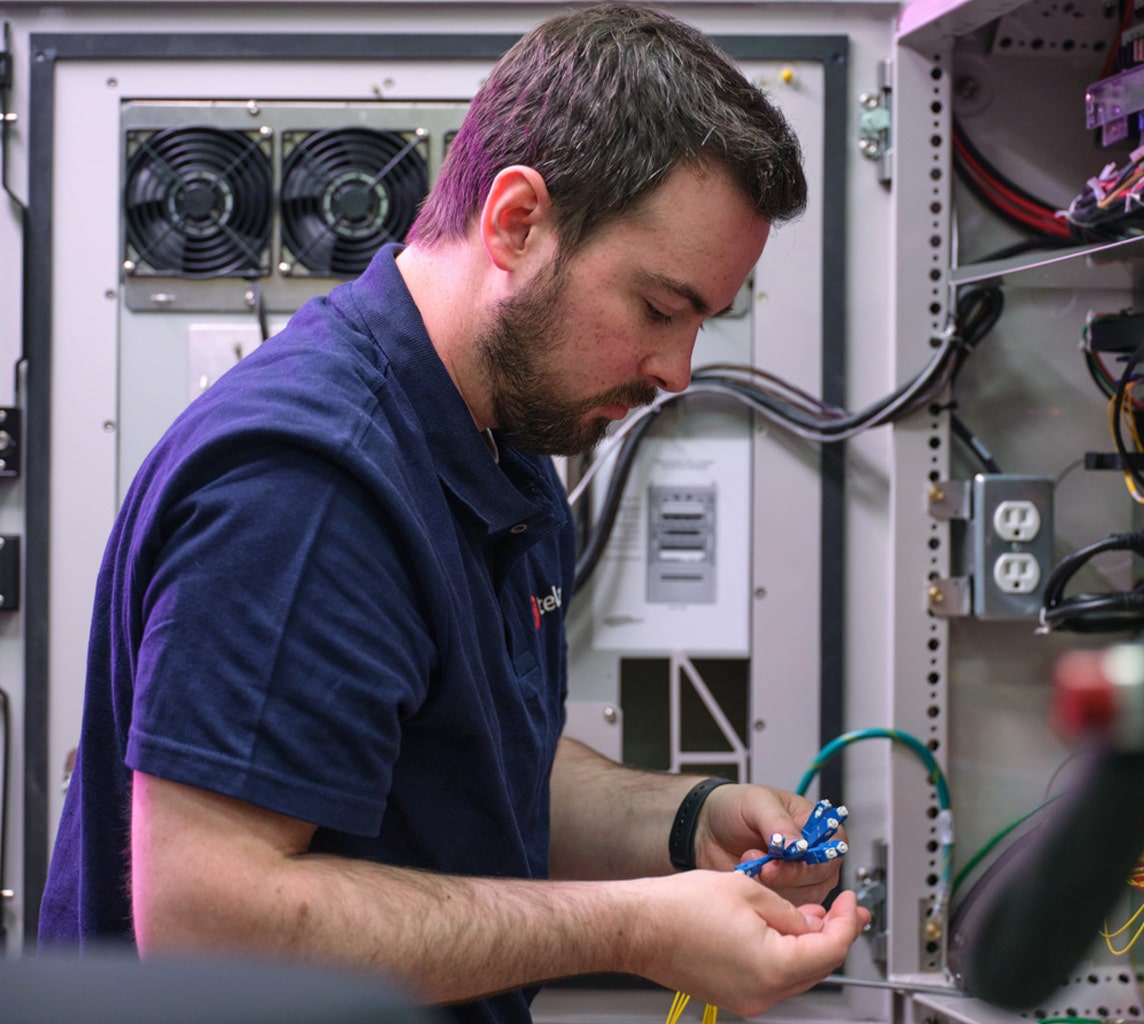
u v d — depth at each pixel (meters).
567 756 1.32
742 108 0.86
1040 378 1.52
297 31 1.52
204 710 0.73
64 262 1.53
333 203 1.53
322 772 0.75
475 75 1.53
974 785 1.51
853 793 1.52
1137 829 0.40
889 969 1.46
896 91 1.47
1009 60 1.51
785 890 1.09
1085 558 1.38
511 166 0.85
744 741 1.55
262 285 1.54
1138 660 0.40
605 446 1.53
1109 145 1.40
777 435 1.55
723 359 1.54
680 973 0.87
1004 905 0.44
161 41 1.51
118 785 0.90
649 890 0.87
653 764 1.55
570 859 1.24
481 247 0.89
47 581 1.52
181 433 0.85
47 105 1.52
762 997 0.85
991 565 1.44
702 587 1.55
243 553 0.75
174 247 1.53
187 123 1.52
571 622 1.54
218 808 0.74
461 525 0.95
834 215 1.53
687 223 0.83
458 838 0.93
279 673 0.74
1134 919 1.29
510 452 1.04
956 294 1.46
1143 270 1.37
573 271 0.85
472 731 0.90
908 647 1.48
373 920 0.75
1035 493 1.45
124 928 0.91
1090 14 1.46
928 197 1.48
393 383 0.89
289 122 1.53
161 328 1.54
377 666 0.78
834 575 1.53
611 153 0.82
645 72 0.83
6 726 1.52
